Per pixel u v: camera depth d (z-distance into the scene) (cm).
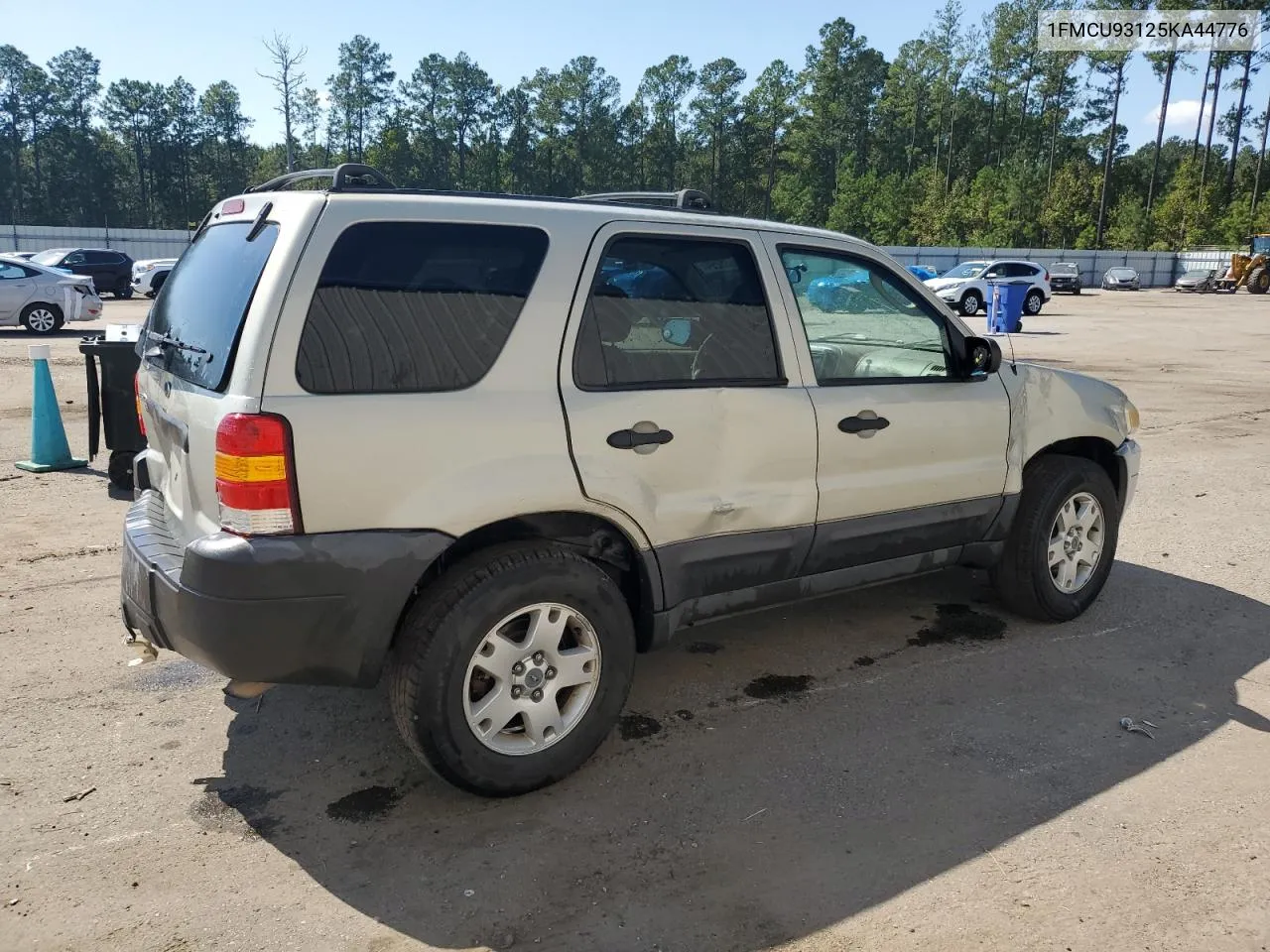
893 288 405
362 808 309
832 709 380
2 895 263
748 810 309
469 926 254
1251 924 254
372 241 285
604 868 278
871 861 281
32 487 710
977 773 332
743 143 11194
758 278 361
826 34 10825
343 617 277
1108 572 485
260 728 361
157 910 259
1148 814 306
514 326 301
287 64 3966
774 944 247
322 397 271
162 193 11088
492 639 297
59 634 446
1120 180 8688
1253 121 8919
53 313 1845
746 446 349
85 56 10762
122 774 328
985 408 423
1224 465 850
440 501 285
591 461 311
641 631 348
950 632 462
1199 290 4853
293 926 253
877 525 394
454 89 10669
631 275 328
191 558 271
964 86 10219
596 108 10931
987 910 259
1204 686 404
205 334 298
